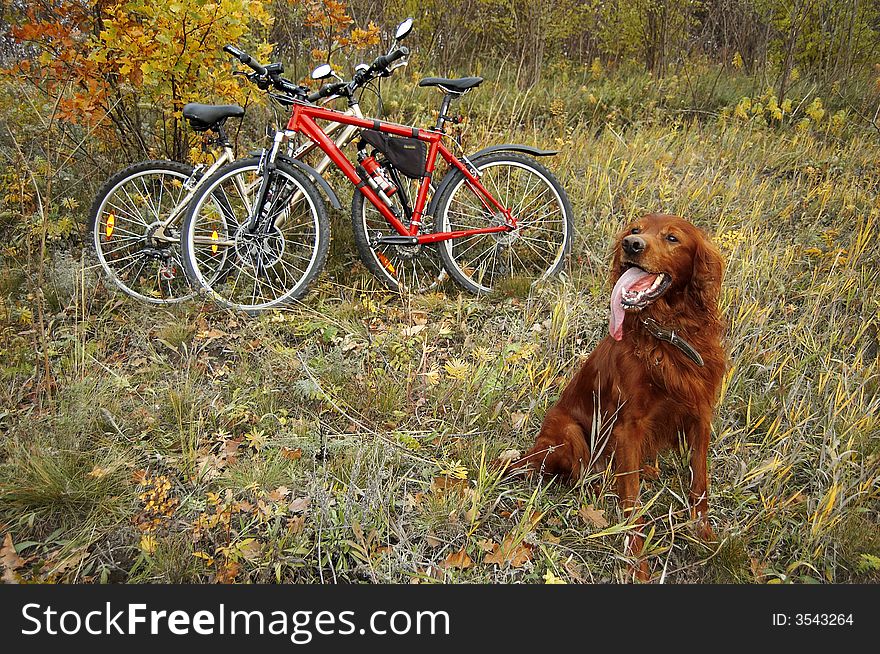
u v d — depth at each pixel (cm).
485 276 402
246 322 339
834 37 758
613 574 223
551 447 246
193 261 350
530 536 226
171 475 248
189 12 346
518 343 317
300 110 348
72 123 393
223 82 381
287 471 247
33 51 400
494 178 431
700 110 691
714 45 872
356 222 365
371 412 284
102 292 354
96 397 276
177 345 322
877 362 309
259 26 507
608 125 590
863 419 273
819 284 368
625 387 232
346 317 345
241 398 287
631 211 436
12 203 390
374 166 357
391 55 348
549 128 593
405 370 309
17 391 287
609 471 243
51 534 224
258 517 228
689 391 226
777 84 748
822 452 251
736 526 237
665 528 243
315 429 273
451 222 411
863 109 683
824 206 453
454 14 708
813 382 307
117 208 371
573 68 782
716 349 230
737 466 263
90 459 249
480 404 284
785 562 234
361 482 246
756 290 357
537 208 398
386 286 373
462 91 362
